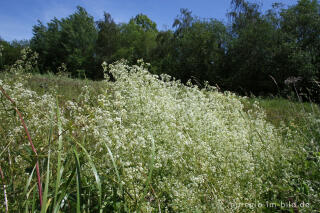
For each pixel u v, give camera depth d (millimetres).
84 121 2980
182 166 3283
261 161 3953
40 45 49844
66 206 2713
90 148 3182
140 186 2773
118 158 2760
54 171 3035
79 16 50625
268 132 4875
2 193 2527
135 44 47031
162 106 4398
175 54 38969
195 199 2838
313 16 26438
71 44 48344
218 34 34656
